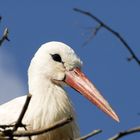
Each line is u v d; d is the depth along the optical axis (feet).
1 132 25.75
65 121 23.49
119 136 22.95
